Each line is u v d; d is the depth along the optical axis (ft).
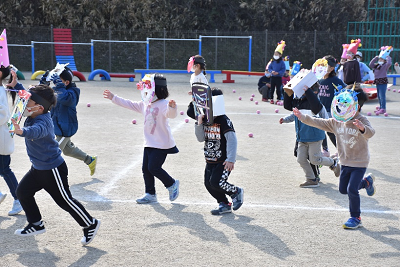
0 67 21.83
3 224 20.97
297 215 22.41
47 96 17.46
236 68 127.75
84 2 124.88
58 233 19.90
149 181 24.07
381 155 35.12
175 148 24.00
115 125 46.03
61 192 18.12
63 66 27.17
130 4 129.08
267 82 67.26
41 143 17.56
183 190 26.09
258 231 20.33
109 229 20.40
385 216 22.41
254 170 30.50
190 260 17.37
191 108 22.75
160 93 23.56
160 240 19.26
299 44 130.82
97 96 68.08
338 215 22.49
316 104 24.90
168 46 128.47
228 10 136.77
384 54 54.85
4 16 124.57
